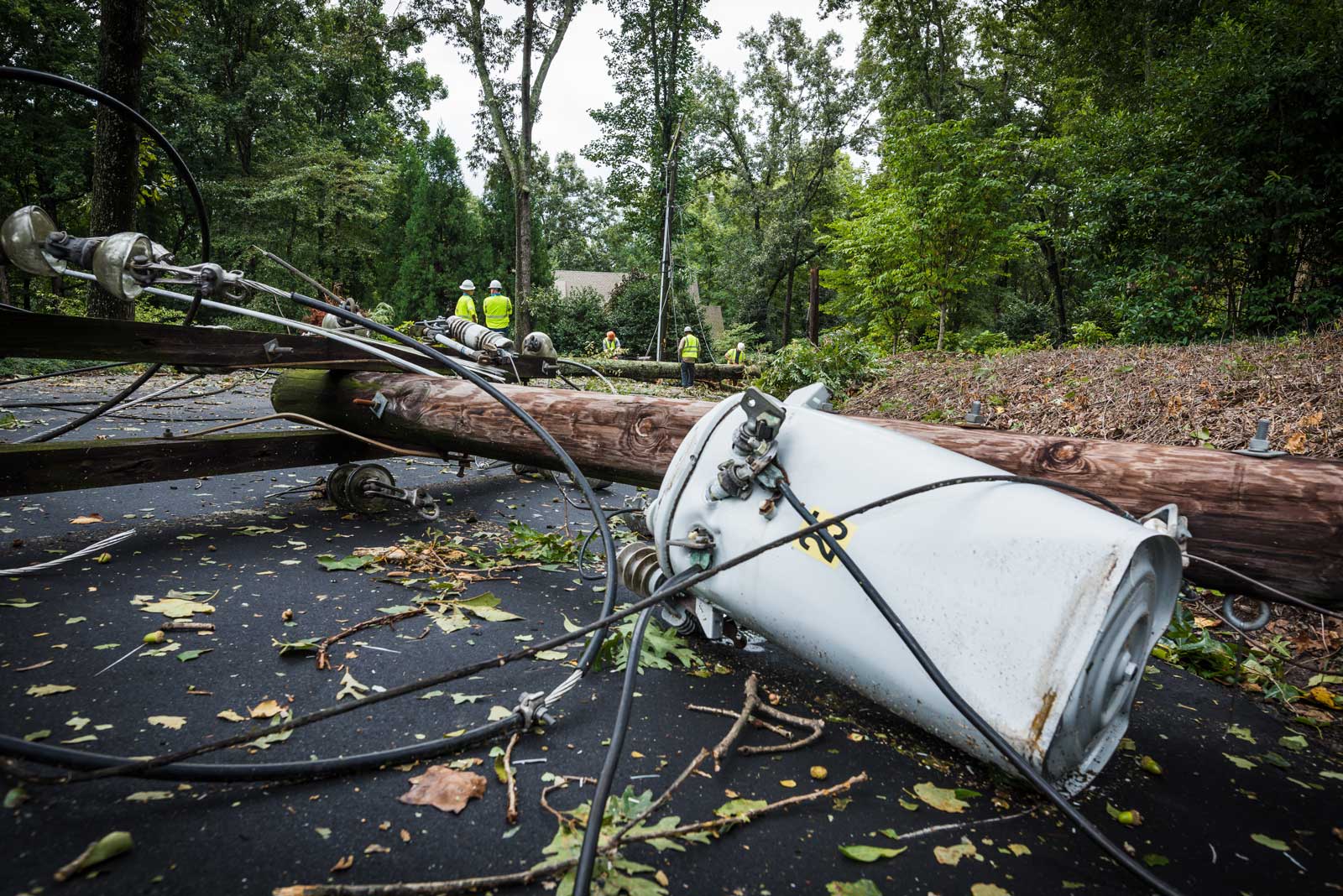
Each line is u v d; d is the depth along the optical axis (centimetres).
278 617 289
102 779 177
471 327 527
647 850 171
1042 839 189
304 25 3075
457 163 3722
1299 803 219
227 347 388
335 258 3244
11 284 1981
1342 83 1032
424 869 158
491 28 2617
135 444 364
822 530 198
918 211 1614
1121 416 650
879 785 208
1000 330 2656
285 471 579
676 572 254
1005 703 173
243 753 193
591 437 405
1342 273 1045
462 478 617
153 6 1179
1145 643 194
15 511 403
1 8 2025
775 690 264
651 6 2930
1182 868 181
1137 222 1216
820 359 1153
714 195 4656
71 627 259
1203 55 1214
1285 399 572
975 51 3059
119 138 1149
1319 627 353
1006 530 182
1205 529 280
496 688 246
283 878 151
